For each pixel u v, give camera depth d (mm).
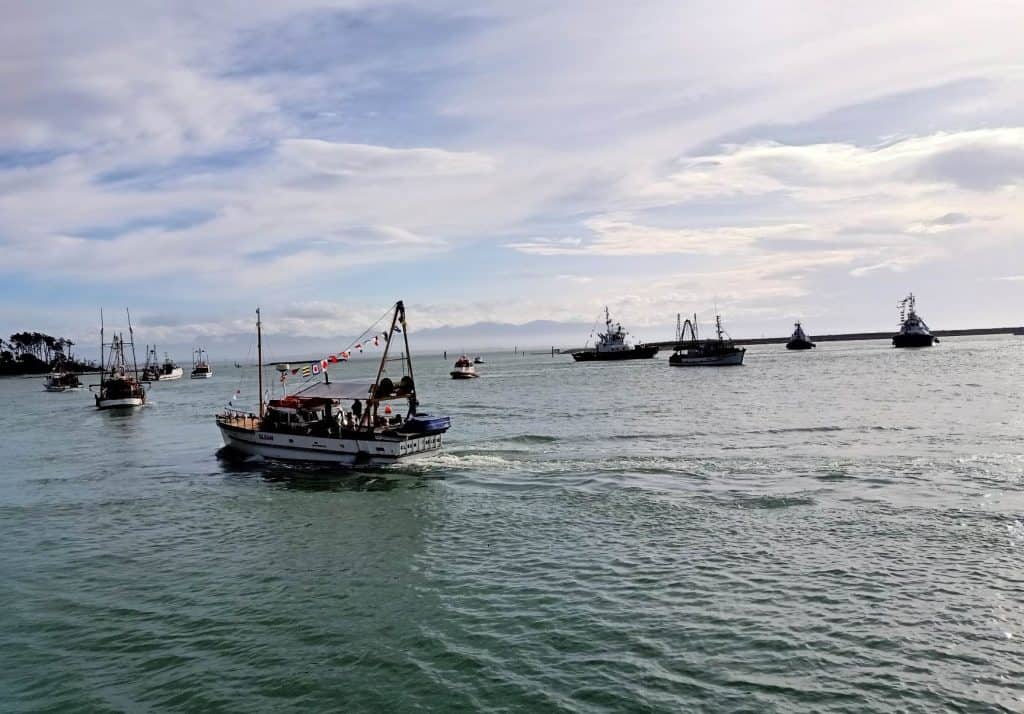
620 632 16141
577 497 29859
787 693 13320
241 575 21109
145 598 19391
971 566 19453
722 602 17625
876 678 13742
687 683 13797
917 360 145750
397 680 14375
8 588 20469
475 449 43656
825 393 75188
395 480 35500
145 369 194625
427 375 187000
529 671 14523
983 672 13859
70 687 14516
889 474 31375
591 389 99188
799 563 20234
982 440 39500
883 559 20266
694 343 166875
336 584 20062
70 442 57156
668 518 25688
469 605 18125
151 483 36875
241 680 14586
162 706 13695
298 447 40625
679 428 50219
